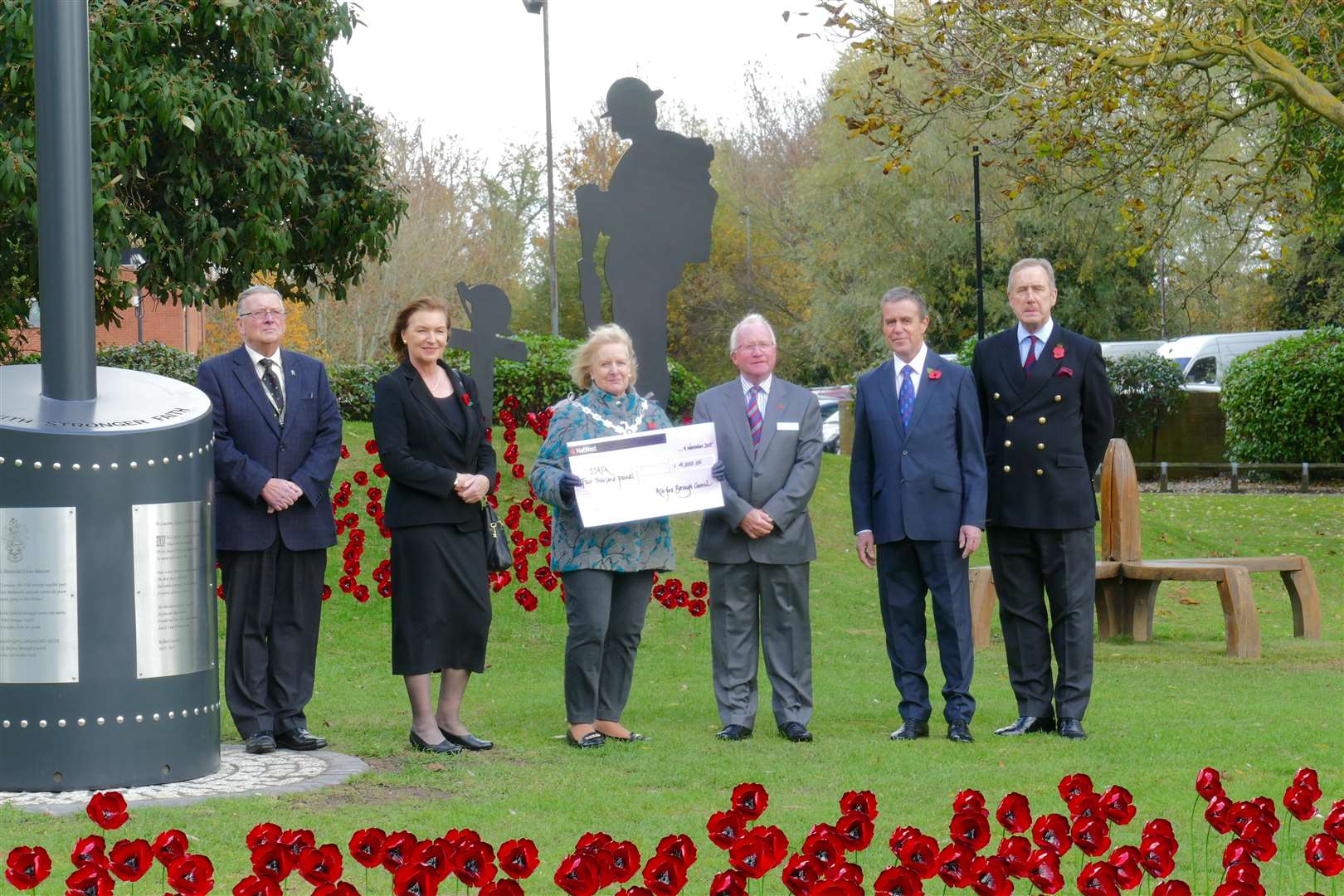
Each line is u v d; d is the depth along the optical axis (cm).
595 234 1284
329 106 1594
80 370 578
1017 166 1480
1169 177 1437
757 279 5300
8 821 497
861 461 723
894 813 523
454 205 4700
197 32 1468
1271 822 371
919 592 710
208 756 590
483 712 782
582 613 673
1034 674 718
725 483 695
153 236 1434
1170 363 2534
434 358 659
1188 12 1246
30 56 1309
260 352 666
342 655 952
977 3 1257
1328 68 1369
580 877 321
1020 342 725
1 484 553
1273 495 1966
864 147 3553
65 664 554
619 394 704
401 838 346
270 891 321
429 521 645
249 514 646
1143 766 612
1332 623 1206
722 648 703
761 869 329
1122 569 1075
